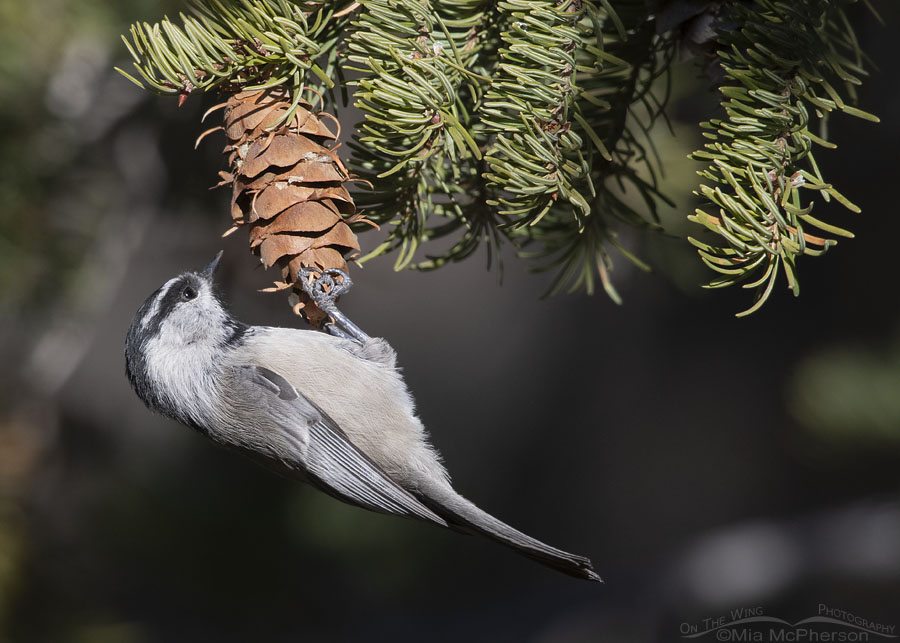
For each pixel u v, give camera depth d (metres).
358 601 11.30
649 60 5.62
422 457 6.66
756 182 4.33
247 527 10.20
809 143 4.46
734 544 15.05
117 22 7.90
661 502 21.27
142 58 5.07
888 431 10.38
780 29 4.61
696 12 5.00
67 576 9.77
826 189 4.39
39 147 8.83
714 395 20.80
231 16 4.87
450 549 11.91
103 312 10.55
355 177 5.39
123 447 11.72
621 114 5.68
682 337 21.33
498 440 24.42
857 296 15.86
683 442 21.27
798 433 11.70
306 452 6.59
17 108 8.56
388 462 6.66
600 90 5.68
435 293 26.69
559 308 24.53
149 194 9.74
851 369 10.87
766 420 19.58
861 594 14.29
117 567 10.02
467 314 26.42
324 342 6.90
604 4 4.84
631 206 7.87
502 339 25.64
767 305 18.25
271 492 10.52
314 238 5.21
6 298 8.98
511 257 23.06
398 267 5.54
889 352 11.00
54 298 9.44
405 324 26.59
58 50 8.24
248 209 5.31
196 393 6.79
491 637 13.32
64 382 10.20
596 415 23.19
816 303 17.02
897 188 11.98
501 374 25.22
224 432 6.79
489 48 5.41
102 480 10.78
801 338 18.12
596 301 23.50
